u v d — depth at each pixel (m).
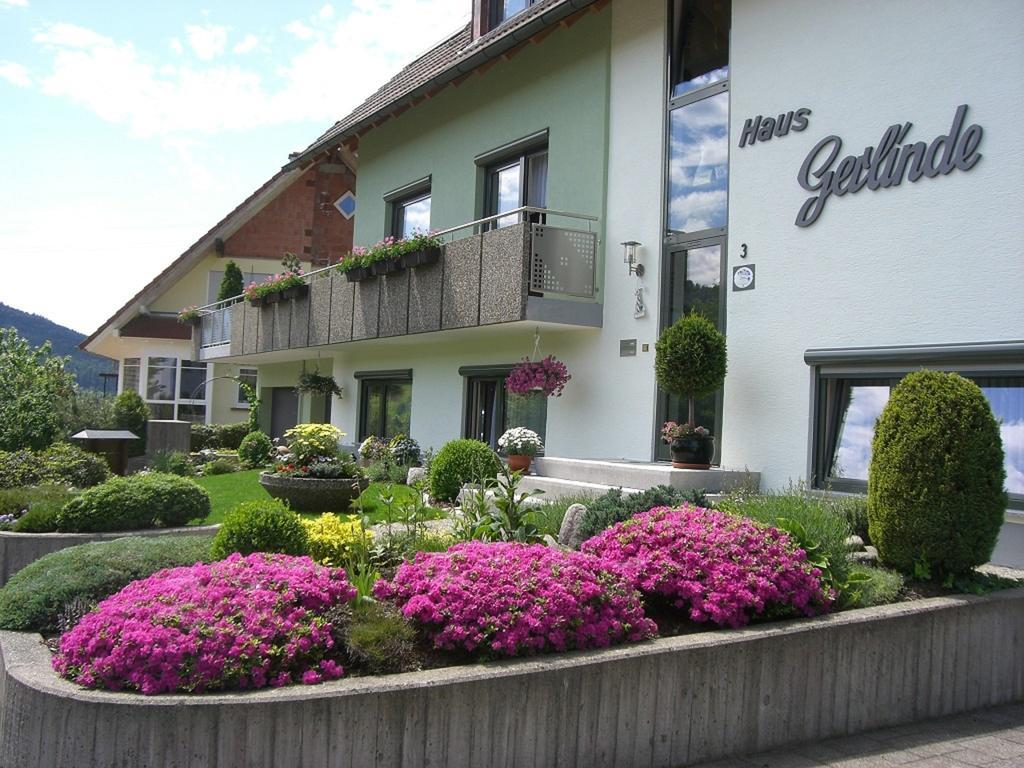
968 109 7.62
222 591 4.32
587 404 11.76
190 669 3.80
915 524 5.75
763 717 4.65
